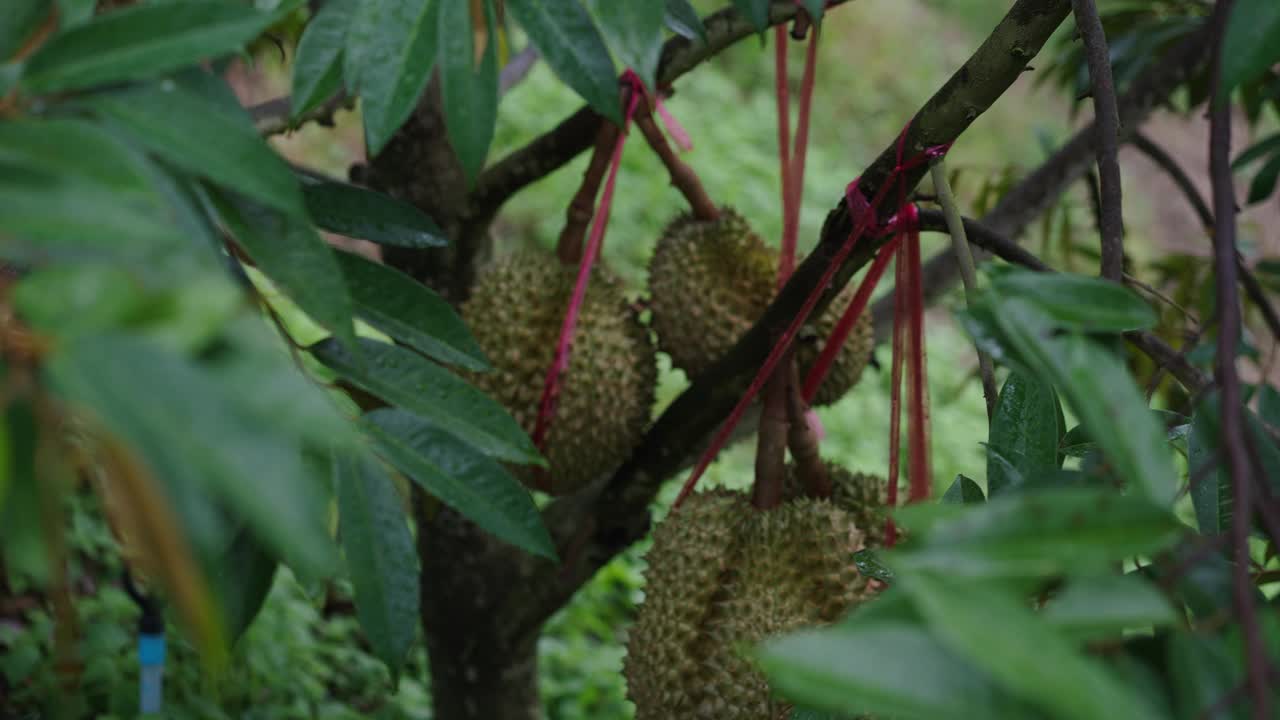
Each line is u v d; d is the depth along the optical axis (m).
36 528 1.36
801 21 2.34
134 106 1.75
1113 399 1.71
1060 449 2.05
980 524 1.48
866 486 2.41
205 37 1.75
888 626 1.47
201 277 1.38
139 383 1.23
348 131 6.96
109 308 1.26
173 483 1.35
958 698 1.40
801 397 2.37
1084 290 1.76
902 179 2.19
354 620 3.59
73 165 1.44
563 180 6.43
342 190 2.09
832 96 8.35
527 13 1.94
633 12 1.91
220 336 1.35
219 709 2.91
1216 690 1.52
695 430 2.44
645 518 2.60
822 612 2.29
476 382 2.49
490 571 2.76
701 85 7.62
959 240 2.18
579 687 3.46
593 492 2.70
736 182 6.70
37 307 1.27
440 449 1.96
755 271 2.55
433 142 2.65
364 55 1.92
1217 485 1.94
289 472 1.30
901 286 2.27
